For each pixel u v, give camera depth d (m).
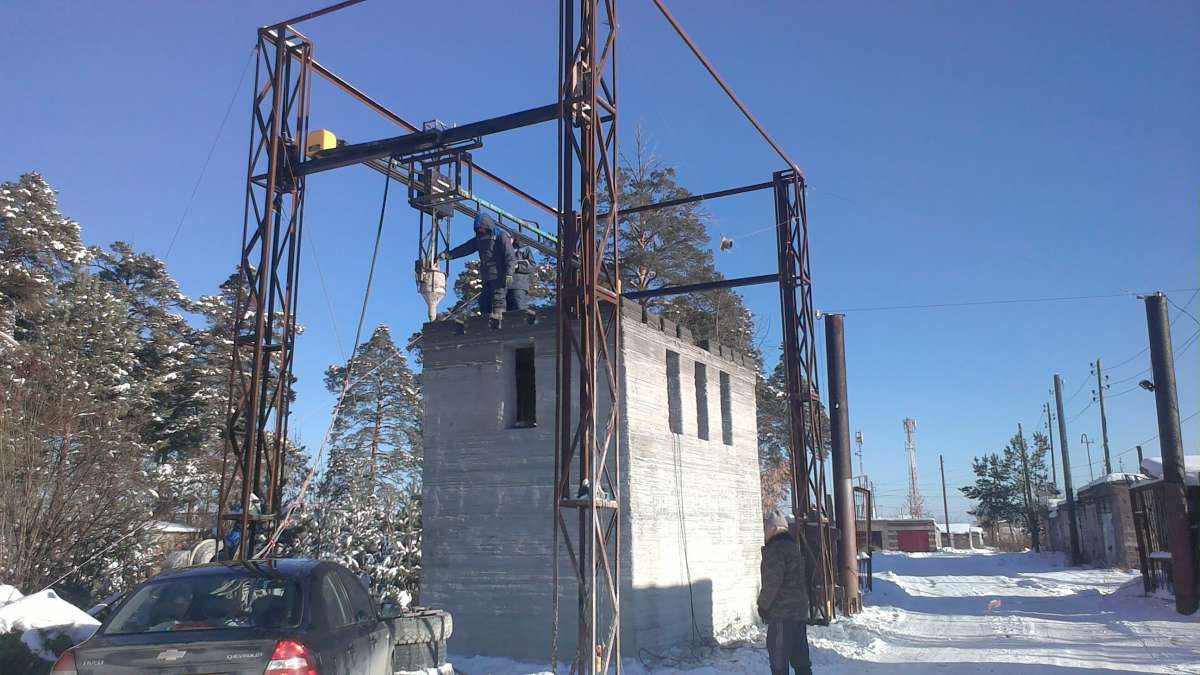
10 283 25.98
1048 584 27.27
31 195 29.34
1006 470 79.75
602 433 12.48
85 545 16.92
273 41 13.43
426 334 13.91
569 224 10.06
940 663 11.66
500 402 13.16
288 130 13.55
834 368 19.45
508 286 14.15
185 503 25.28
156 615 6.29
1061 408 43.09
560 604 12.20
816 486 16.50
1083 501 44.72
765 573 9.25
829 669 11.35
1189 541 17.62
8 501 15.14
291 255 13.42
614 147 10.50
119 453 18.20
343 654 6.46
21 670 8.06
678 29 12.23
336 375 37.62
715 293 34.59
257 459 12.70
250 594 6.48
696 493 14.35
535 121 12.20
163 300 34.62
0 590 9.97
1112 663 11.39
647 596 12.27
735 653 12.63
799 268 17.14
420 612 9.62
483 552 12.80
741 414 16.89
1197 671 10.66
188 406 33.38
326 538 16.28
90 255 30.02
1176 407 18.34
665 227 32.56
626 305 12.80
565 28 10.27
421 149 12.94
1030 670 10.88
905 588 25.88
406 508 17.16
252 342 13.00
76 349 24.84
